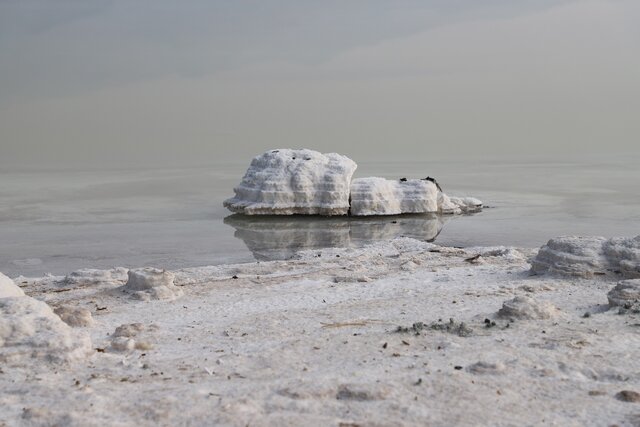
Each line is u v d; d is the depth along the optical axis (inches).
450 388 433.1
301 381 446.9
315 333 610.5
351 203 2049.7
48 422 381.1
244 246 1502.2
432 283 868.0
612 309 665.0
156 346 576.1
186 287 895.1
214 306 767.1
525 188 3166.8
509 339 556.7
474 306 710.5
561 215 2043.6
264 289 860.0
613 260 855.1
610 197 2632.9
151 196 2802.7
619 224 1830.7
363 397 416.5
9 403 417.4
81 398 419.2
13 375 472.7
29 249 1455.5
